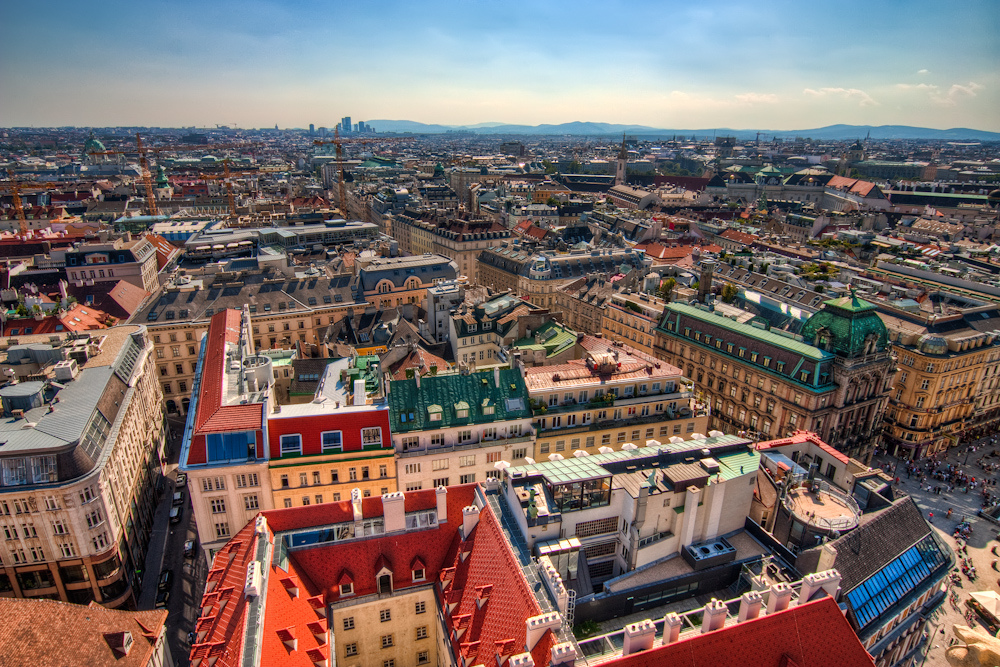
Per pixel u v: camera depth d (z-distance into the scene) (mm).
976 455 149375
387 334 157125
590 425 107188
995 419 160250
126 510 102688
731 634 50438
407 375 118875
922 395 141875
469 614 59562
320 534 68250
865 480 82625
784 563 67375
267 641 50625
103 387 108250
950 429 149750
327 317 185000
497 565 59438
